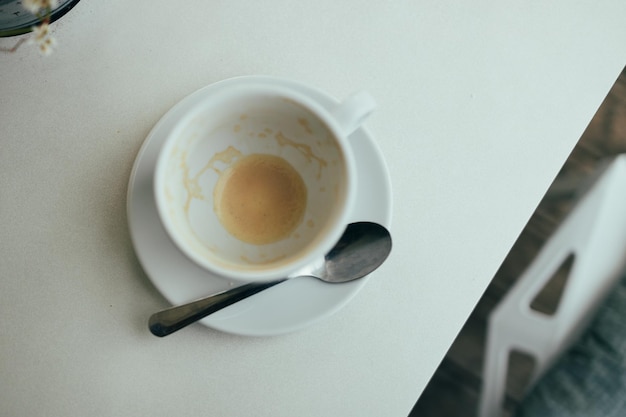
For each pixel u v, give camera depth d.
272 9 0.45
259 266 0.39
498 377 0.66
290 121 0.41
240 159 0.43
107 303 0.43
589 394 0.60
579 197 0.65
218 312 0.41
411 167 0.45
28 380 0.42
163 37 0.44
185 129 0.39
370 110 0.39
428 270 0.45
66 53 0.43
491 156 0.46
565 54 0.47
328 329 0.44
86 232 0.43
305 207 0.43
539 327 0.65
